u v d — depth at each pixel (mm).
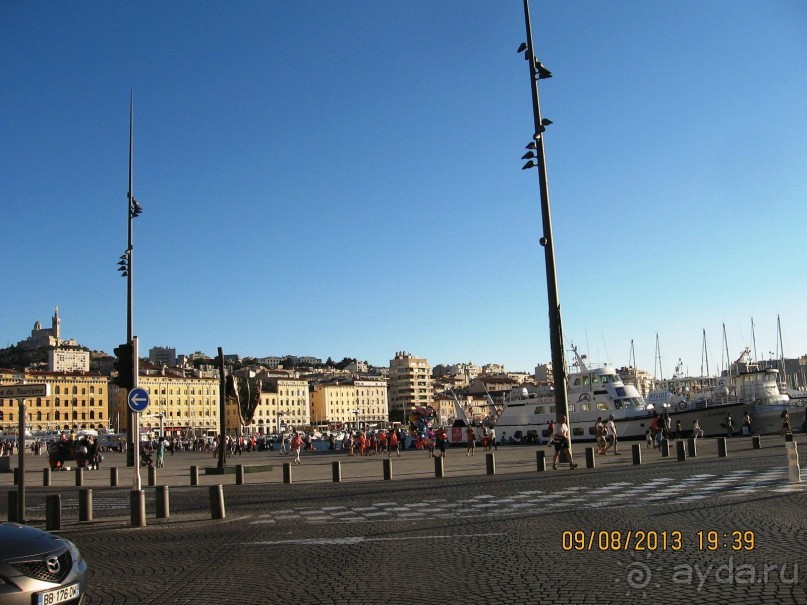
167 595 9453
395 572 10188
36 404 158500
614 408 58625
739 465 25156
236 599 9070
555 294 27984
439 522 15031
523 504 17391
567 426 28172
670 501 16391
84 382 166625
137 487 20078
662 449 32750
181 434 159500
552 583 9102
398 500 19672
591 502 17047
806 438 43156
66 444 44219
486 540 12500
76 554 8352
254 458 58719
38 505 22141
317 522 15875
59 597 7723
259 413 195500
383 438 57406
